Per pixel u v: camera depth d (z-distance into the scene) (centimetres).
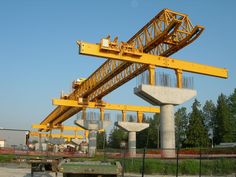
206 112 12206
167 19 3994
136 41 4575
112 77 5538
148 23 4328
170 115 3994
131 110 7656
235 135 10188
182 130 12181
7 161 4400
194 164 3156
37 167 2581
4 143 6044
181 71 4222
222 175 2997
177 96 4053
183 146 10781
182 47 4194
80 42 3719
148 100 4097
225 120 10181
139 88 3944
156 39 4103
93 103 7225
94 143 7038
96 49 3784
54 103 6962
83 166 1208
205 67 4359
